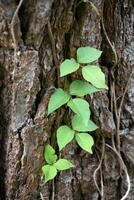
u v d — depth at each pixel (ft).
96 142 2.53
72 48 2.32
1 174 2.36
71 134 2.30
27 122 2.27
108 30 2.40
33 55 2.18
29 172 2.35
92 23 2.29
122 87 2.49
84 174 2.55
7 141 2.28
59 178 2.49
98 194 2.62
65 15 2.23
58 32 2.26
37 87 2.25
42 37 2.19
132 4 2.41
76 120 2.32
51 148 2.35
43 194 2.46
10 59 2.16
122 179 2.61
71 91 2.26
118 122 2.50
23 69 2.19
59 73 2.31
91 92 2.25
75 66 2.19
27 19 2.13
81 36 2.30
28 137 2.29
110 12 2.38
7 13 2.07
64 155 2.47
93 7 2.25
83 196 2.61
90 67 2.22
